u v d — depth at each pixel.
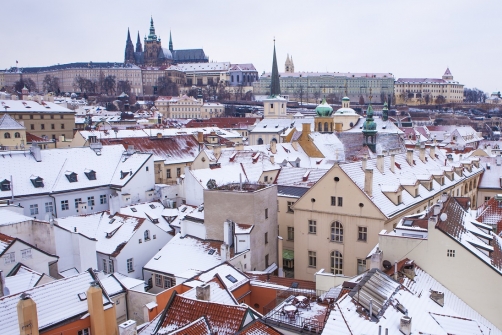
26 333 31.80
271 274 56.66
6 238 49.56
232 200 59.53
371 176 59.72
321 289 43.12
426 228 45.44
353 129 176.38
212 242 61.09
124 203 81.12
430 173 78.25
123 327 36.50
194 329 33.50
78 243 58.69
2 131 129.25
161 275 58.66
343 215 60.78
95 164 86.81
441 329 32.81
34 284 43.28
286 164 95.94
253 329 33.59
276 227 65.75
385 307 33.19
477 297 40.72
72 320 35.62
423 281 40.44
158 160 107.31
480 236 46.47
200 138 124.62
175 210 73.31
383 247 44.03
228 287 46.53
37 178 77.62
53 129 166.00
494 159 101.81
